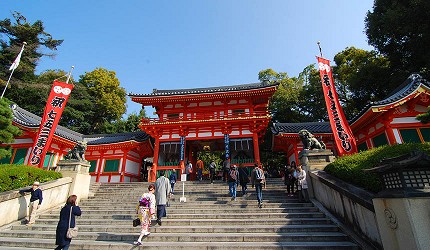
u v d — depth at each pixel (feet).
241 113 72.74
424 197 12.92
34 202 29.30
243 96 74.33
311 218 26.91
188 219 27.81
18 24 95.81
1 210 27.61
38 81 107.14
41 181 35.09
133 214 31.30
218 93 72.49
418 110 48.57
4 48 94.73
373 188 20.67
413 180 13.50
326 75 46.26
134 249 20.56
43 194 33.27
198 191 43.19
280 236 21.52
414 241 12.26
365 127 55.98
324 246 19.08
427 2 52.42
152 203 22.95
